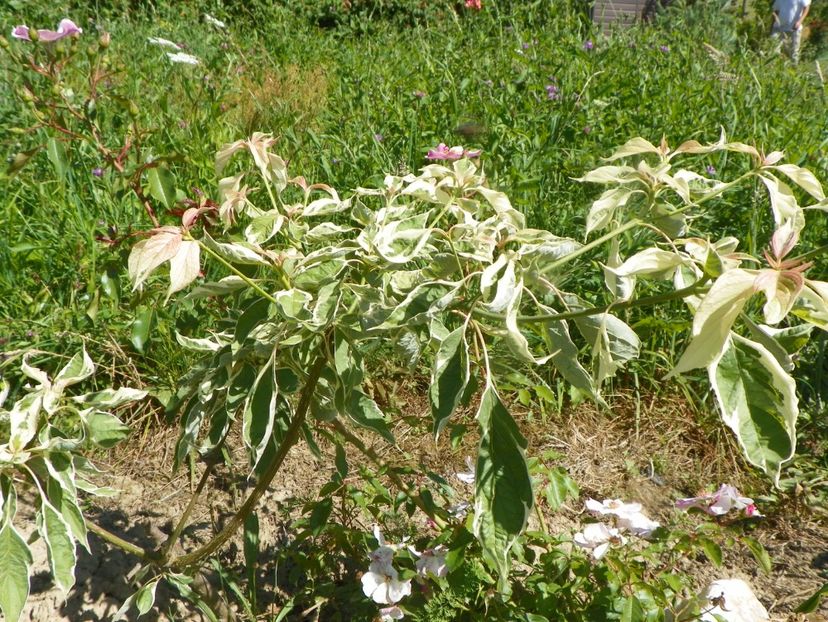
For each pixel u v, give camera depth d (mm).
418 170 4250
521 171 3992
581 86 5465
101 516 2574
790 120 5160
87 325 3127
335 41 8898
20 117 4156
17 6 7176
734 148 1700
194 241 1475
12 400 2891
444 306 1517
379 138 4547
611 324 1577
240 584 2354
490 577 1889
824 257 3518
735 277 1063
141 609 1859
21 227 3641
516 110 5160
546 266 1636
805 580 2512
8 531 1580
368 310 1596
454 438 1971
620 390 3301
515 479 1400
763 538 2703
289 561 2441
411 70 6723
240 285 1644
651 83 5711
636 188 1769
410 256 1610
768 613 2398
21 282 3375
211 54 7199
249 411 1646
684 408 3225
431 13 9680
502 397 3229
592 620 1876
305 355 1798
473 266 1668
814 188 1618
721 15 8812
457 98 5309
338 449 2104
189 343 1837
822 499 2832
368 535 2064
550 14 7984
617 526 1970
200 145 4070
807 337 1393
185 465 2783
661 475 2963
